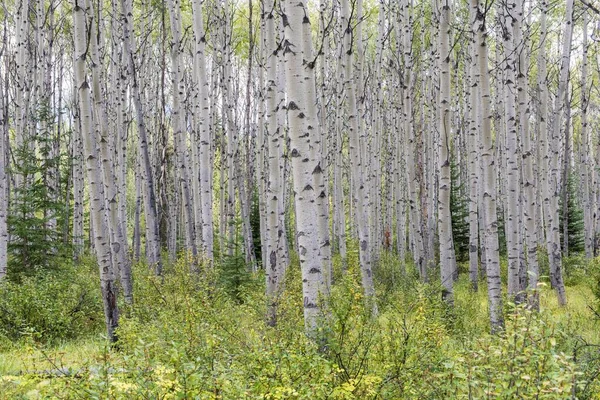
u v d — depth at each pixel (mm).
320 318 5066
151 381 3582
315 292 5520
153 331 5711
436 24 17562
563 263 18859
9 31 22500
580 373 3365
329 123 21859
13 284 10734
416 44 21641
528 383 3496
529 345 3771
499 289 8297
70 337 9461
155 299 9461
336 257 22125
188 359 4344
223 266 13031
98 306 10641
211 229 12992
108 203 10109
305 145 5656
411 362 4781
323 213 7234
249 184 21250
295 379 4152
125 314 8945
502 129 20312
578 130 31375
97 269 16969
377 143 20156
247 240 19188
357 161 10859
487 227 8398
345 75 10750
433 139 19594
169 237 26797
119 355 4465
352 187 20125
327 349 4969
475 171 13641
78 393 3486
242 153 30328
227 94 18281
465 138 24062
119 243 10172
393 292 11844
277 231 10242
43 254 13359
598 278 11352
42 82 20172
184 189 15461
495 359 3775
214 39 20266
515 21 10492
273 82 10219
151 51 23141
